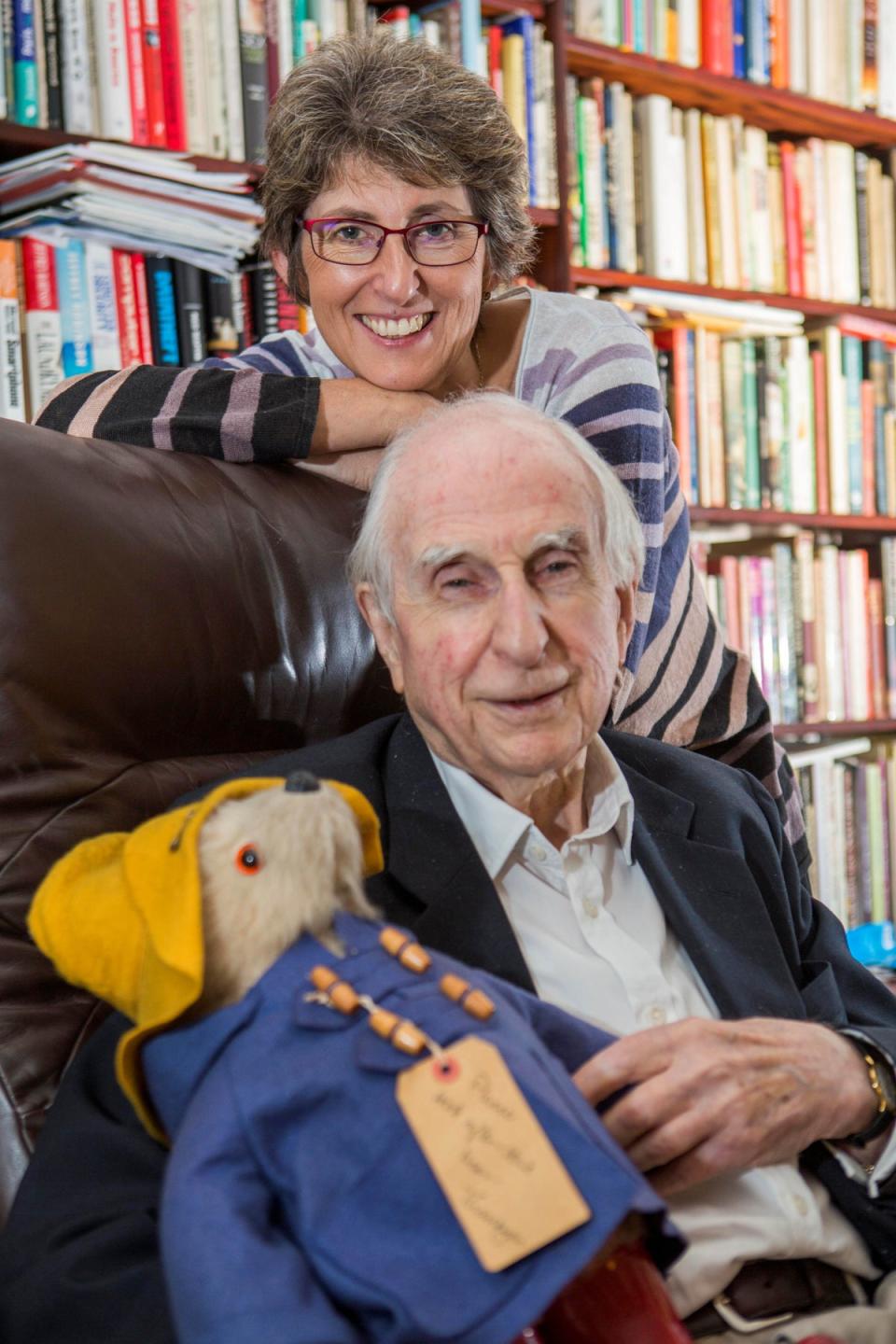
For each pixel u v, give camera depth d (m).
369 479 1.38
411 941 0.76
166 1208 0.67
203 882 0.73
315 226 1.41
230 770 1.15
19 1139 0.94
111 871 0.80
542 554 1.00
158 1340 0.74
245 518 1.24
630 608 1.13
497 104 1.43
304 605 1.24
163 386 1.38
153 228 1.93
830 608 2.84
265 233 1.50
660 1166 0.89
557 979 1.02
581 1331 0.74
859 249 2.95
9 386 1.84
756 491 2.77
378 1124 0.67
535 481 1.01
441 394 1.50
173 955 0.71
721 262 2.71
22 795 1.02
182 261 2.00
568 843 1.05
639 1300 0.75
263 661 1.20
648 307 2.59
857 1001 1.19
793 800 1.62
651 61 2.58
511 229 1.49
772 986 1.07
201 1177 0.66
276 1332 0.62
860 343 2.94
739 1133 0.88
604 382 1.48
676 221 2.62
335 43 1.41
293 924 0.73
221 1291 0.63
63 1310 0.77
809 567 2.82
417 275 1.39
